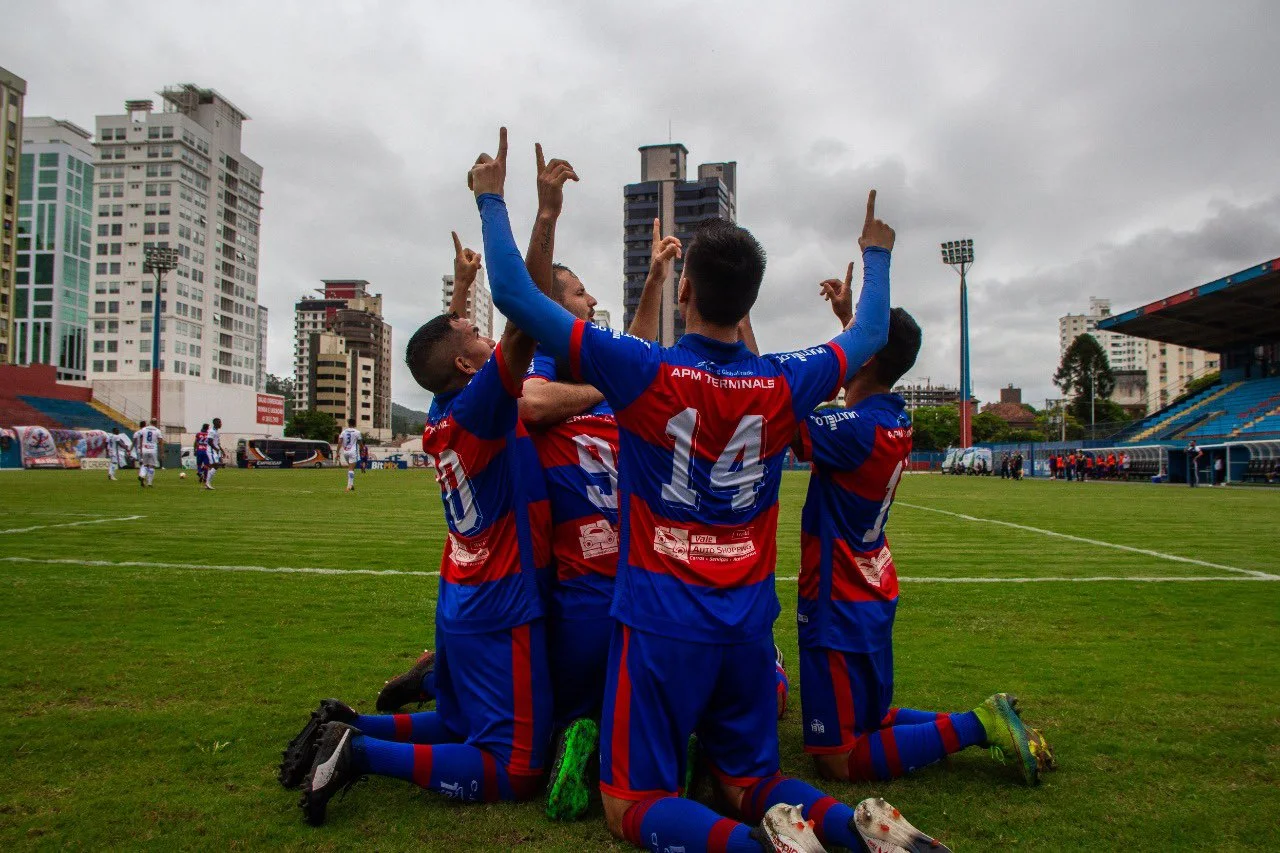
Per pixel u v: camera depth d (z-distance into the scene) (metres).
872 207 2.53
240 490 21.53
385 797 2.53
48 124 97.19
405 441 108.56
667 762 2.09
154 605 5.47
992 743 2.58
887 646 2.70
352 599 5.78
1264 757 2.85
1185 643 4.60
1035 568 7.72
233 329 100.31
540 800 2.50
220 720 3.18
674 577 2.09
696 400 2.04
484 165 2.25
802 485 29.62
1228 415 39.56
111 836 2.22
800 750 3.01
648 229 97.25
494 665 2.50
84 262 100.75
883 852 1.79
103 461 44.94
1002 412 135.00
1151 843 2.20
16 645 4.35
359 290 176.88
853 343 2.33
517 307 2.07
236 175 100.06
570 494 2.67
